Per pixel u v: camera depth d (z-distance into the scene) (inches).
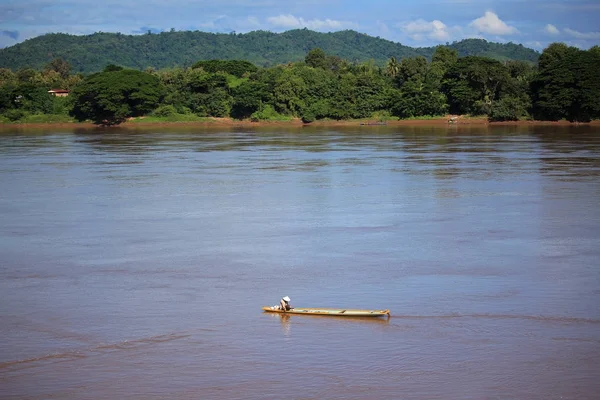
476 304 1144.8
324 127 5866.1
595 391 864.9
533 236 1593.3
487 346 984.9
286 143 4138.8
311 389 874.1
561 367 922.7
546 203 1980.8
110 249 1510.8
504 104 5866.1
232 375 910.4
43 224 1760.6
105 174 2687.0
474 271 1323.8
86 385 888.3
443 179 2461.9
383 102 6318.9
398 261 1396.4
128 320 1091.3
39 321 1090.1
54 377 908.0
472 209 1904.5
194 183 2429.9
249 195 2170.3
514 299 1167.0
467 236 1596.9
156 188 2321.6
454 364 934.4
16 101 6387.8
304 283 1264.8
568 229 1658.5
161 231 1675.7
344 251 1475.1
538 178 2456.9
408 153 3415.4
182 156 3378.4
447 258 1416.1
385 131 5221.5
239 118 6323.8
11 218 1835.6
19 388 881.5
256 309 1135.6
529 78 6053.2
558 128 5260.8
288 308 1116.5
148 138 4655.5
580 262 1376.7
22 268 1370.6
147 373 917.8
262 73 6742.1
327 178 2527.1
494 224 1718.8
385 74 6889.8
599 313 1101.1
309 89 6358.3
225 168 2856.8
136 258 1439.5
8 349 989.2
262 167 2881.4
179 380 898.1
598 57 5890.8
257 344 999.6
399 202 2021.4
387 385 881.5
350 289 1229.7
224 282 1275.8
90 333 1042.7
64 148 3885.3
